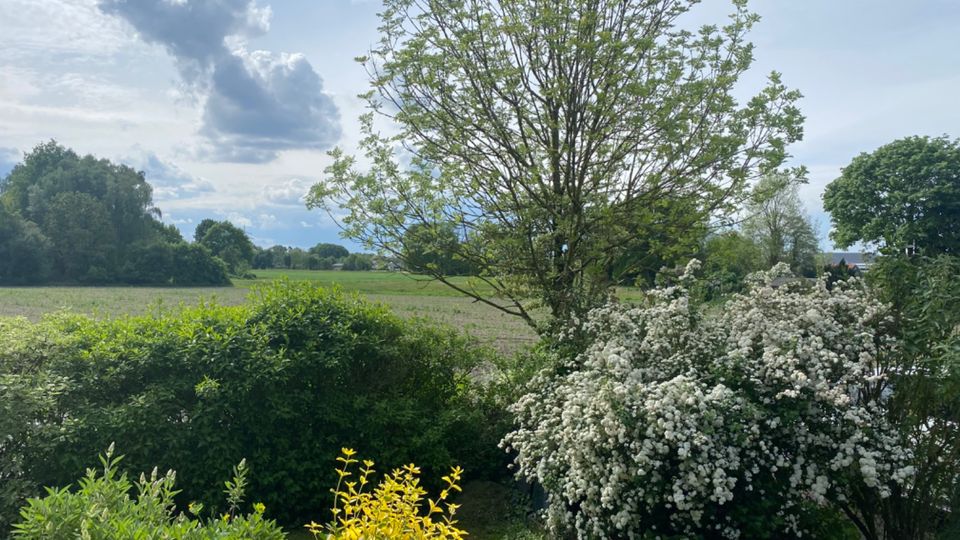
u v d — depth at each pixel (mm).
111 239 75062
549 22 7387
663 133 7562
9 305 38875
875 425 4918
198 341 6594
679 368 5621
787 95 7441
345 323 7316
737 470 4852
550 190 7977
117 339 6598
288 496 6672
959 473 4930
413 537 3469
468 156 8109
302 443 6773
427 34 7895
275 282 7664
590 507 4973
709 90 7641
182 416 6430
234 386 6441
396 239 8117
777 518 4789
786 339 5238
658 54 7801
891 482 5137
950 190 36812
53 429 5797
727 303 6395
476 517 6742
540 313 8805
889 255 5883
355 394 7172
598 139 7672
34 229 67688
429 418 7371
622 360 5375
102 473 5906
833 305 5773
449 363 7887
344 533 3396
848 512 5477
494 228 8039
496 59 7949
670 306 5949
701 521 4988
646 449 4621
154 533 2980
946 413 5043
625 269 8406
